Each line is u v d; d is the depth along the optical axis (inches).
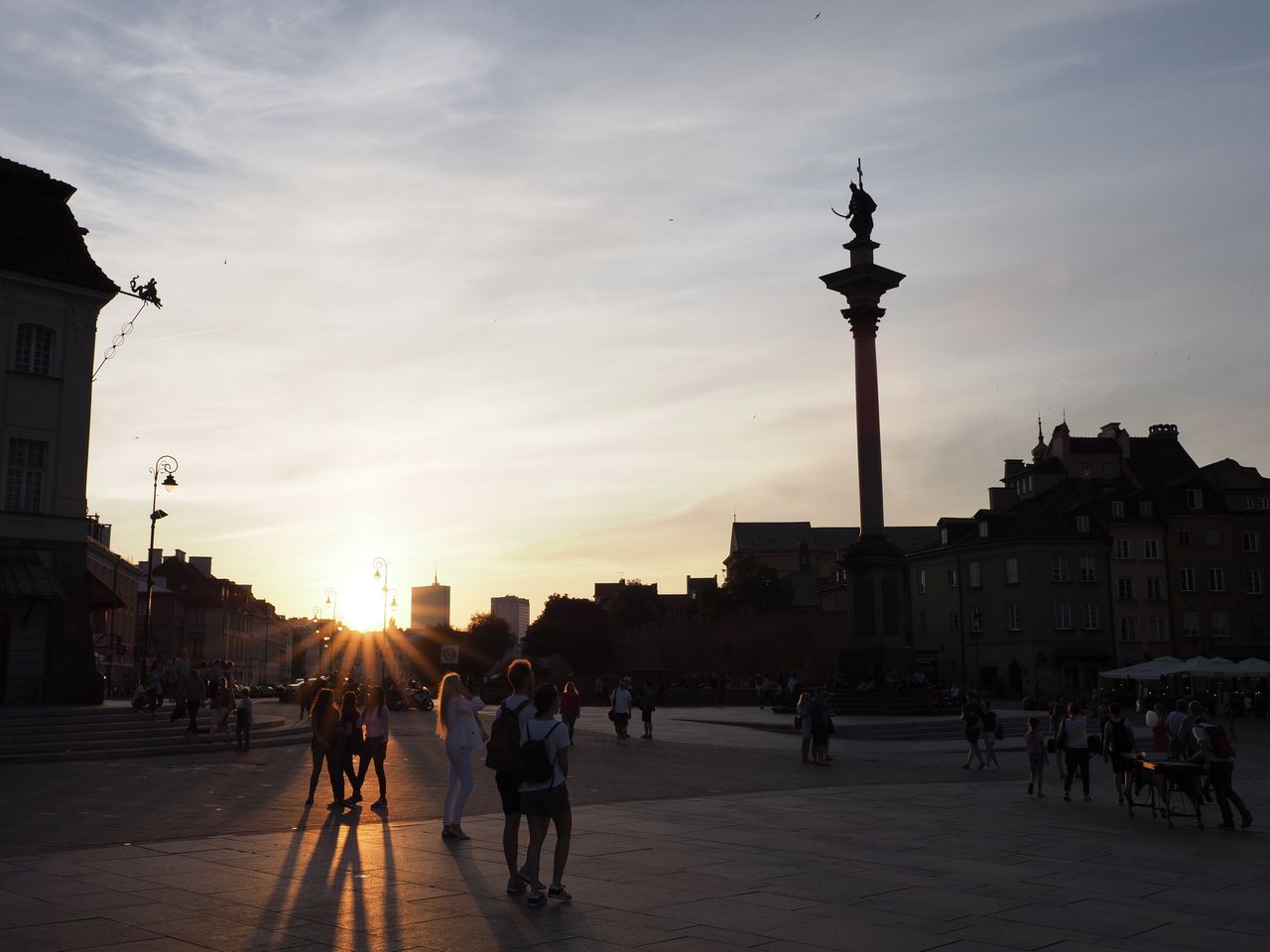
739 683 3846.0
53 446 1499.8
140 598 4215.1
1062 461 3715.6
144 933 359.6
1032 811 770.8
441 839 571.8
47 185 1550.2
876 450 2208.4
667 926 380.5
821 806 765.3
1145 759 775.7
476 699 590.2
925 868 510.9
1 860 496.1
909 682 2060.8
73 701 1469.0
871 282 2231.8
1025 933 378.3
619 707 1539.1
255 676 5403.5
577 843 572.4
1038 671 3171.8
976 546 3378.4
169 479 2236.7
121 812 680.4
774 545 7490.2
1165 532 3385.8
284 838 571.8
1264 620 3398.1
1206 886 478.0
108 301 1568.7
